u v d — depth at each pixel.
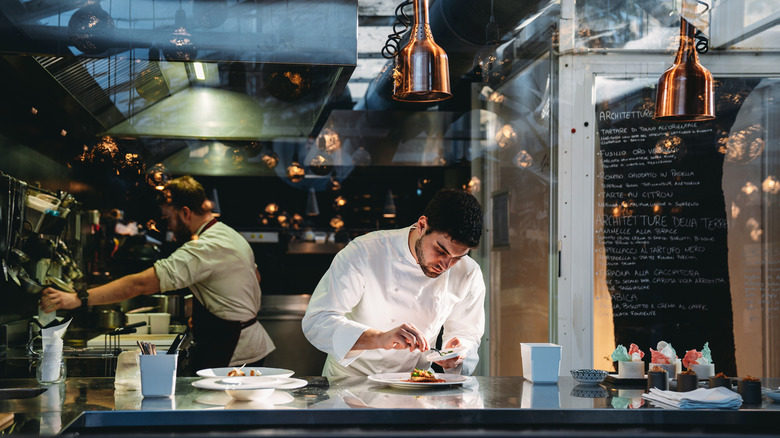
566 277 3.52
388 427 1.68
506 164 4.53
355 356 2.28
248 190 6.53
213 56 2.70
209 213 4.31
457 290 2.65
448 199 2.24
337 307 2.42
